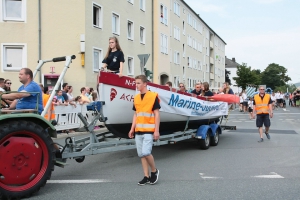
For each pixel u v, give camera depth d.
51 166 5.20
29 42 19.05
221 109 10.82
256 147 9.74
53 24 19.33
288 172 6.64
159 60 31.28
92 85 20.44
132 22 26.39
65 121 12.18
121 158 8.20
